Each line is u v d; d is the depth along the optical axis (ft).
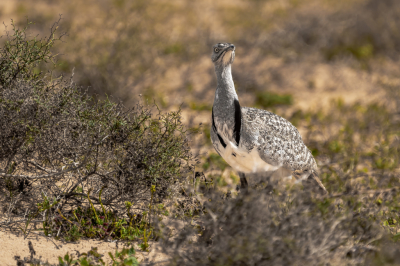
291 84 79.51
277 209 25.13
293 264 22.59
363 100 71.31
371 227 26.48
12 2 125.59
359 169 45.29
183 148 32.48
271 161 31.81
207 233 26.50
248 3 131.23
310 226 23.30
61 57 64.13
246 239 22.90
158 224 26.48
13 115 28.14
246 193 25.73
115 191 31.71
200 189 32.81
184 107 67.56
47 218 28.76
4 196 31.07
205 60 87.45
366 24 95.30
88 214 30.32
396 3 96.12
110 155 30.37
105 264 25.84
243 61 85.81
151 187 29.53
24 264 25.05
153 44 80.64
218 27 107.04
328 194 30.22
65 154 30.04
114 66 65.26
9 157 29.48
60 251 26.63
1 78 29.94
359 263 24.11
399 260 23.40
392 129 57.00
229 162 32.63
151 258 26.53
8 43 30.14
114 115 30.71
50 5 120.98
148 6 88.99
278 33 94.12
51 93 30.12
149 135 31.14
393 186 37.29
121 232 28.78
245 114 32.22
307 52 90.43
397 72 84.64
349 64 87.30
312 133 56.13
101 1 109.70
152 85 73.97
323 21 95.96
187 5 124.47
